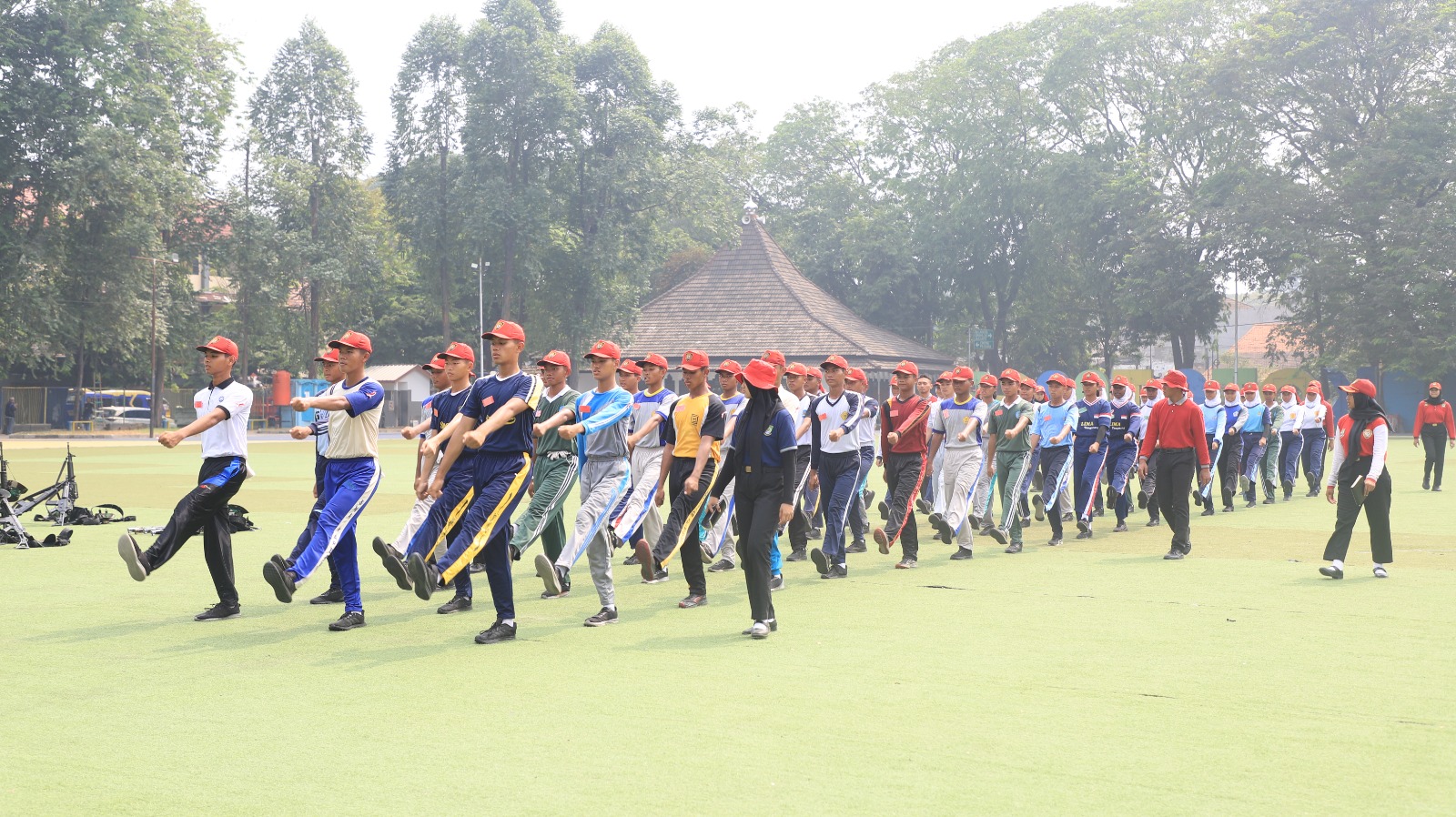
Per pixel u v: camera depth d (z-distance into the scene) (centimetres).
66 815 456
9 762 526
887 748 546
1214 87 5575
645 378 1105
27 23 5031
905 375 1161
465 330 7081
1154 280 5853
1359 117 5600
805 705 625
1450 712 613
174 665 728
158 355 5894
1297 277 5509
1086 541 1452
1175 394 1273
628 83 6303
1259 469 2022
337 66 6475
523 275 6009
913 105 7144
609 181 6106
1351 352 5344
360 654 762
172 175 5234
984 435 1563
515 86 5856
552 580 818
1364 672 707
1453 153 5134
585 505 875
